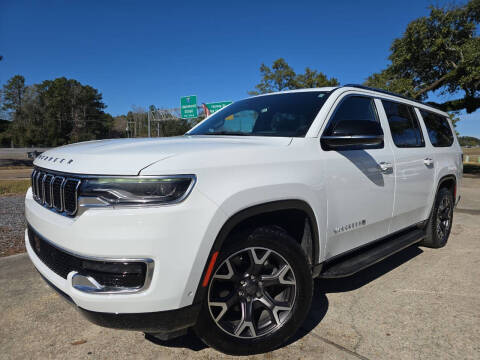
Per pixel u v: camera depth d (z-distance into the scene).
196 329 1.90
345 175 2.57
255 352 2.09
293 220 2.41
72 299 1.76
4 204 7.65
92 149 2.00
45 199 2.12
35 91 78.19
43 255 2.08
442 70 19.27
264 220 2.26
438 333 2.41
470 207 7.51
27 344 2.31
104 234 1.64
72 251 1.73
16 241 4.71
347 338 2.35
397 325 2.52
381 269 3.70
